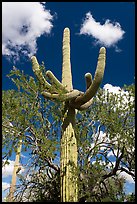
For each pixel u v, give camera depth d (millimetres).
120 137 6902
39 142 6125
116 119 7195
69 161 6145
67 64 7273
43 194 7043
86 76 6418
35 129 6055
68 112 6641
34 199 7133
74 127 6598
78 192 6070
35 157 6219
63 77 7133
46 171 7012
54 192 7039
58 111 6547
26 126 6031
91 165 6457
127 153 6965
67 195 5895
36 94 6477
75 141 6438
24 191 6590
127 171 6859
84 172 6316
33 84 6410
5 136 5934
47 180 7234
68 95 6461
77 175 5977
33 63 6820
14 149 5824
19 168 7918
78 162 6734
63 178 6086
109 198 6098
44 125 6312
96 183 6320
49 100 6598
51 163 6695
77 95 6566
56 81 6535
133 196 6395
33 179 6789
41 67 6598
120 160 6711
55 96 6402
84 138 7121
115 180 7105
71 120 6578
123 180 7266
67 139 6359
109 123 7352
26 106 6172
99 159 6281
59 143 6094
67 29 7730
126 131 7148
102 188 6691
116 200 6109
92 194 6211
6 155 5879
